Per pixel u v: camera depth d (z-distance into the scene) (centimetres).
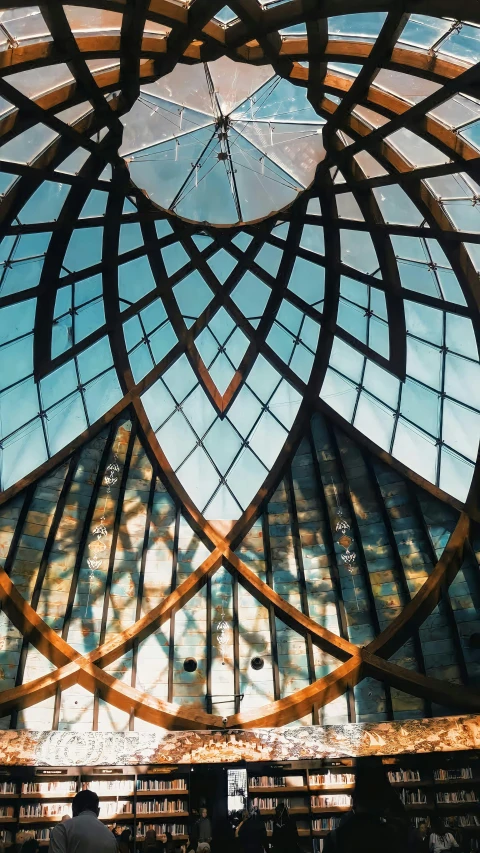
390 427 2820
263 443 2917
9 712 2586
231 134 2378
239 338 2883
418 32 1805
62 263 2467
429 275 2475
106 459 2877
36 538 2794
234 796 2384
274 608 2836
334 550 2914
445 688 2583
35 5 1622
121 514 2895
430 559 2841
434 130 2052
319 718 2697
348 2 1695
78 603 2808
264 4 1781
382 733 2431
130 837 2267
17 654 2656
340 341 2767
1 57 1752
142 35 1794
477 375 2562
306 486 2936
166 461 2878
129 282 2688
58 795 2283
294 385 2862
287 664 2805
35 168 2119
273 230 2662
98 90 1947
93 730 2603
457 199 2225
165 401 2886
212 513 2950
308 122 2291
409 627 2730
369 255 2542
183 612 2853
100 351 2739
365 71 1909
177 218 2578
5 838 2208
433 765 2386
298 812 2322
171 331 2811
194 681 2772
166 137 2322
